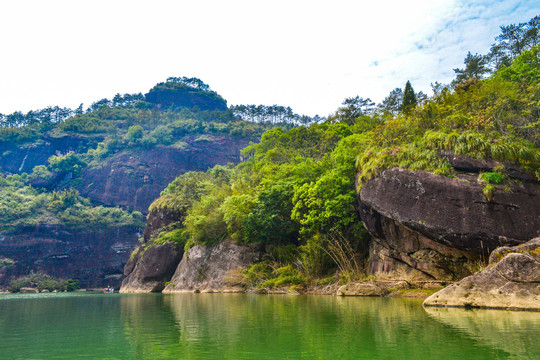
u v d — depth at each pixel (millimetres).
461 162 22016
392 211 23844
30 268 90188
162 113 187375
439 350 7410
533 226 19547
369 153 27203
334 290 27516
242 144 151750
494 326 10242
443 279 23297
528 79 31172
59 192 121625
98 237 102062
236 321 12594
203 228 44562
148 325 12242
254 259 37750
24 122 184625
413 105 31578
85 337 9977
